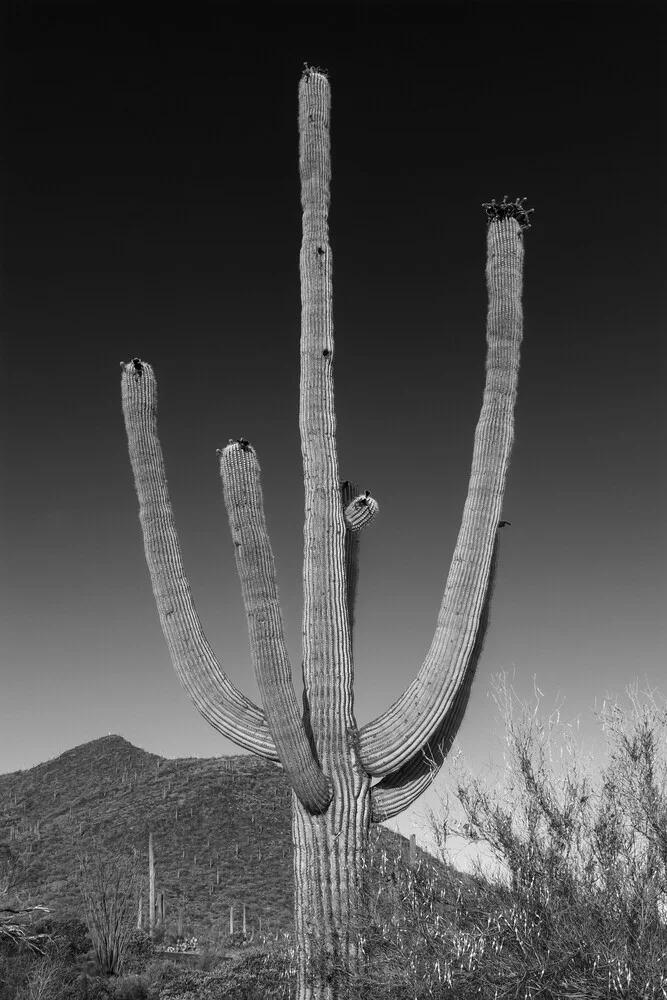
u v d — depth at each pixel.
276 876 48.94
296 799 6.88
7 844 51.09
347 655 7.31
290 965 10.85
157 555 7.46
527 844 4.87
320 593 7.37
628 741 5.10
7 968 15.22
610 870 4.67
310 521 7.59
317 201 8.28
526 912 4.64
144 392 7.80
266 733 7.09
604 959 4.39
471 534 7.17
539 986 4.39
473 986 4.66
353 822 6.74
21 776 85.25
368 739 7.06
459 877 5.12
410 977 4.81
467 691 7.46
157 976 18.17
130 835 54.94
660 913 4.62
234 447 7.09
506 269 7.70
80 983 15.66
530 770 5.04
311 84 8.63
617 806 4.97
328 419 7.85
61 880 40.41
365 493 8.21
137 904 31.00
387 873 5.60
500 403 7.43
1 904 20.95
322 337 7.99
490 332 7.63
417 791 7.17
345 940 6.21
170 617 7.36
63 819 64.25
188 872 48.25
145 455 7.65
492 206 7.80
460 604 7.05
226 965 17.92
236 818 57.78
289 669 6.80
